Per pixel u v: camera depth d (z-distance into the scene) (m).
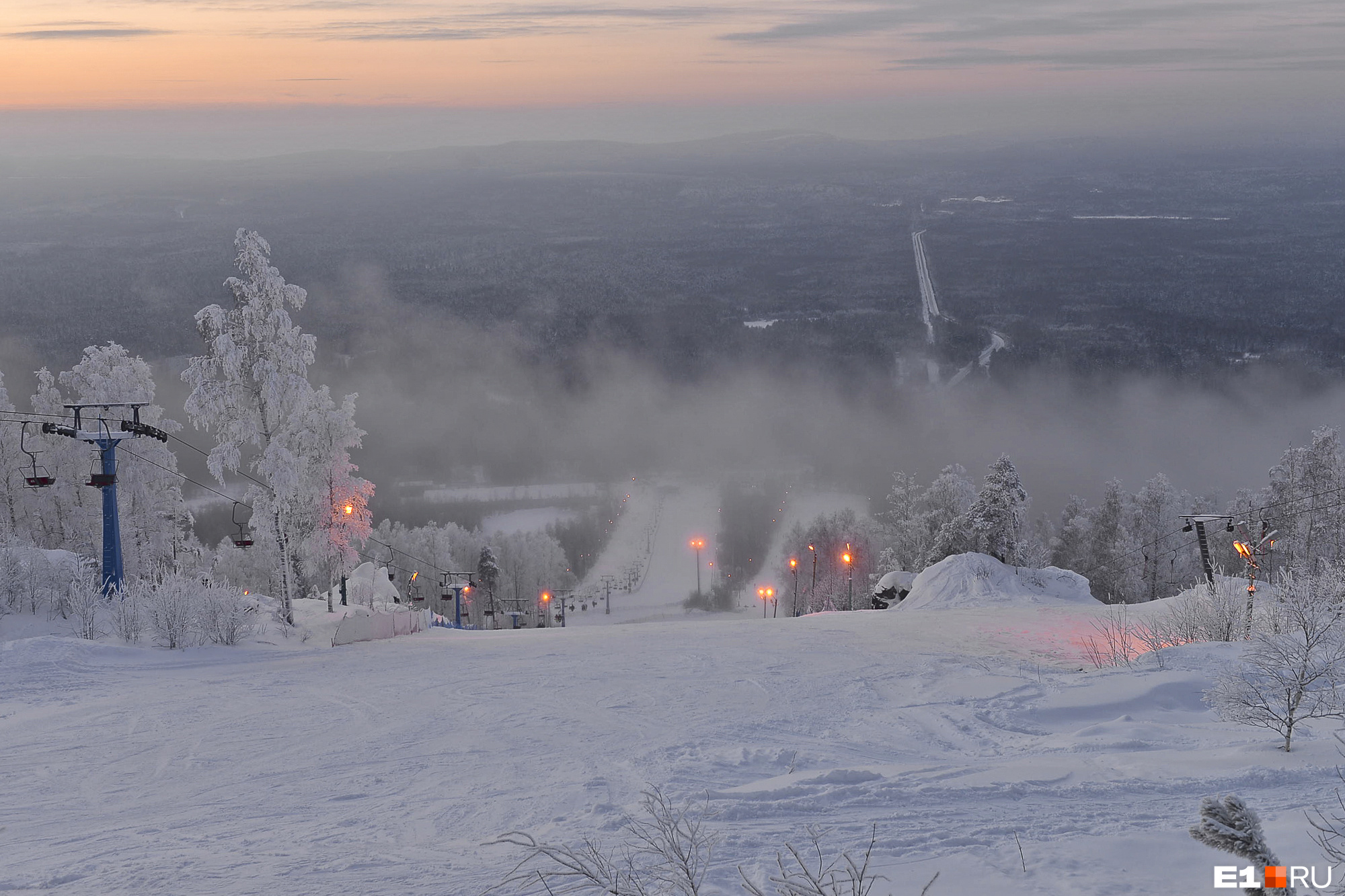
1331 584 11.55
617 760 12.63
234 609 27.31
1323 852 6.07
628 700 17.47
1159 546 69.31
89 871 8.20
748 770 11.36
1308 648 10.70
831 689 18.33
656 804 9.21
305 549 42.00
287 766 13.20
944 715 15.07
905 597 51.66
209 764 13.36
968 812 8.28
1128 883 5.88
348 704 17.69
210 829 10.09
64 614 26.75
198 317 33.97
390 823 9.89
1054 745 12.38
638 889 5.70
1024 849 6.77
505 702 17.58
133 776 12.80
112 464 29.95
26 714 17.06
